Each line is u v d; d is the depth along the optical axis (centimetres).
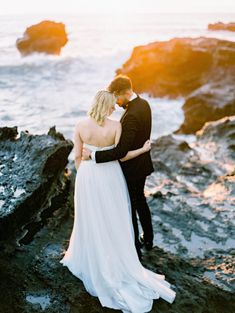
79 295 349
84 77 2919
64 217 488
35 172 463
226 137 994
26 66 3103
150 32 8906
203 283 391
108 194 342
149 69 2220
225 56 2061
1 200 412
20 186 438
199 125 1761
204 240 491
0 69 3017
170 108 1977
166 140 983
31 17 18612
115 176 347
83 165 343
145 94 2234
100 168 340
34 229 438
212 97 1836
